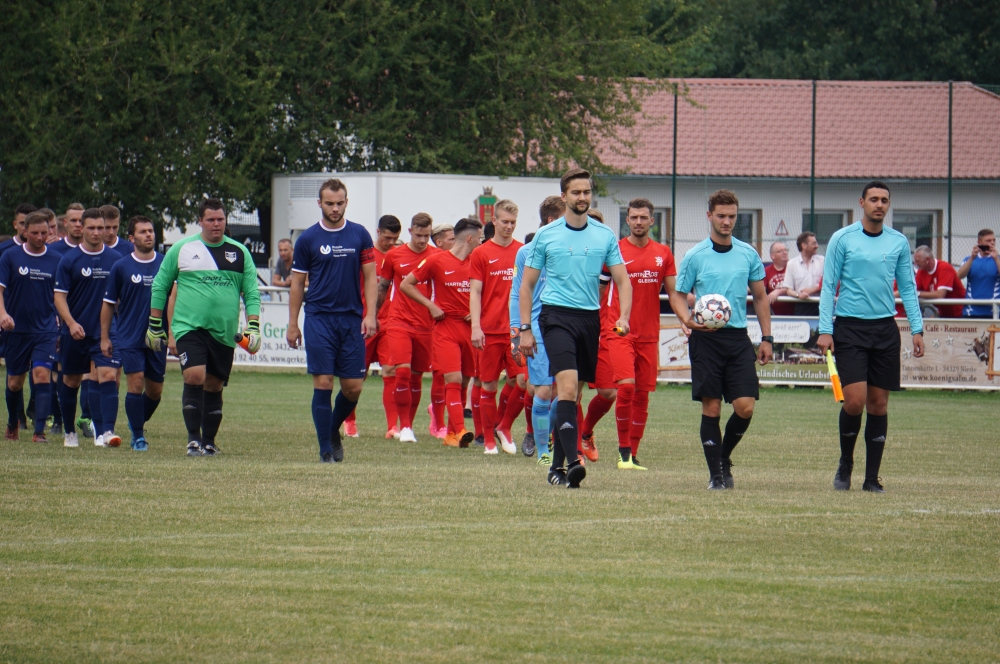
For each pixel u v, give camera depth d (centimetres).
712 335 2736
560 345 2639
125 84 8031
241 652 1427
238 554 1908
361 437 4069
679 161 11388
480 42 8912
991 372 6069
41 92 7838
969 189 11231
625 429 3341
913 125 11669
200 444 3312
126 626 1523
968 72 14700
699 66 15088
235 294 3294
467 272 3772
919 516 2294
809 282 6166
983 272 6600
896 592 1728
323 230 3148
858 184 11231
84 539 2002
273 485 2578
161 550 1928
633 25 9425
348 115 8781
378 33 8700
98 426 3716
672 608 1633
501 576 1789
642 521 2209
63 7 7700
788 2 15725
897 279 2783
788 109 11969
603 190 9512
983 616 1611
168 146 8138
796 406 5325
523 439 3978
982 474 3180
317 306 3148
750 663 1408
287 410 4803
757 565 1880
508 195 8188
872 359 2755
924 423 4678
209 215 3253
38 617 1556
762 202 11400
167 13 8031
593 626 1547
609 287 3334
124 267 3484
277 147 8700
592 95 9188
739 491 2653
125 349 3484
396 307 3903
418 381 3991
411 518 2216
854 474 3120
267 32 8444
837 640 1499
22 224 4297
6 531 2056
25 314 3712
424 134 9069
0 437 3888
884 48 15050
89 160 8112
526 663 1400
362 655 1423
